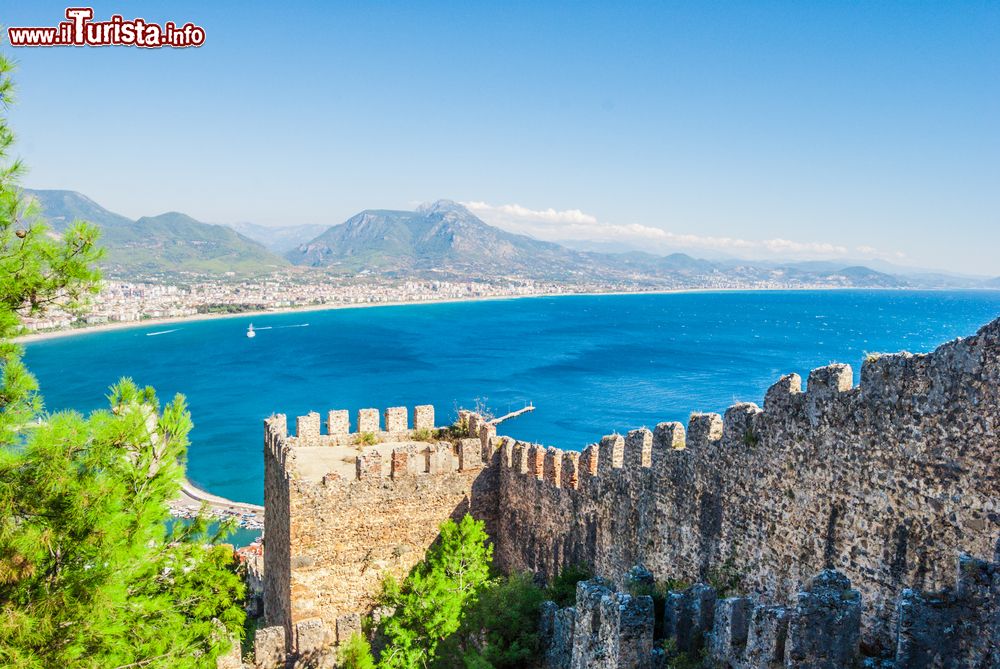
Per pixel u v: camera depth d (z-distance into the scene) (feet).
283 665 115.96
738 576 85.61
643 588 80.64
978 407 58.54
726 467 87.61
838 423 71.72
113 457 62.39
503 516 145.69
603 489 114.21
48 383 645.92
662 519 99.81
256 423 499.92
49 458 57.52
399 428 160.15
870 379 68.18
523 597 106.22
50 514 57.82
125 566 61.21
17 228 60.03
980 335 58.59
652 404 529.45
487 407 526.98
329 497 130.82
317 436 153.48
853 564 70.03
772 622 60.70
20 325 61.16
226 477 383.04
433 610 114.42
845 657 57.62
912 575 64.08
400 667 109.91
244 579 173.47
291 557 129.29
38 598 56.70
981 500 58.39
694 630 72.18
